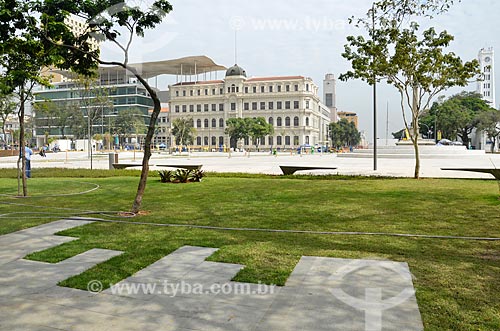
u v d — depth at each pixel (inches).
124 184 618.2
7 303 162.2
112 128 3754.9
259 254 222.2
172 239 258.1
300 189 525.3
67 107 3395.7
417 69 661.9
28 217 335.3
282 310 151.4
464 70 633.6
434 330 134.3
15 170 936.3
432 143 1850.4
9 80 438.3
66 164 1326.3
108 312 153.3
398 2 555.5
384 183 599.2
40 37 355.9
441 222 306.2
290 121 4338.1
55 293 171.6
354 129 5295.3
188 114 4650.6
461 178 679.7
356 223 305.4
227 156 2257.6
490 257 215.5
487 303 154.8
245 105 4473.4
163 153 2984.7
